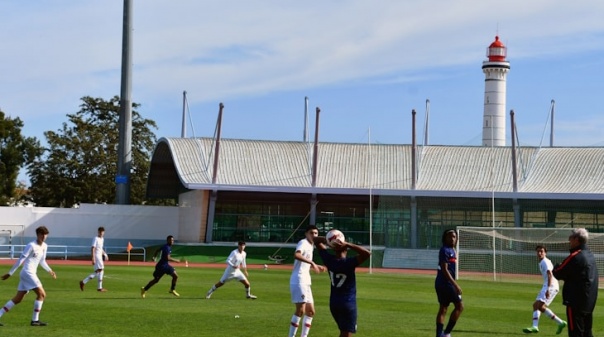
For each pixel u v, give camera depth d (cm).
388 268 7875
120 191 9162
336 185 8700
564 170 8675
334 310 1591
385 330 2330
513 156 8375
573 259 1716
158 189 10488
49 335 2061
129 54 9219
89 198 10838
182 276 4934
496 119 11900
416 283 4847
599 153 8844
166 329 2225
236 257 3275
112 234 8762
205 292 3625
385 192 8506
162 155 9631
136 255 8006
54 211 8525
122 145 9206
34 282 2252
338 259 1592
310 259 2027
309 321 2019
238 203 8762
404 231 8531
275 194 8775
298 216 8825
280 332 2197
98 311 2658
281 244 8656
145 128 11662
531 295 4000
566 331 2445
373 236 8631
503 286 4781
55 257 8356
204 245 8394
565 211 8356
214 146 9006
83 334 2091
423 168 8906
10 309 2466
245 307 2911
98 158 10862
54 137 10812
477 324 2578
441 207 8512
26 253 2247
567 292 1727
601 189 8288
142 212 8931
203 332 2175
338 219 8812
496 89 11906
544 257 2388
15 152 10531
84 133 10931
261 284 4347
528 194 8319
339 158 9038
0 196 10456
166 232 9062
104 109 11381
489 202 8456
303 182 8719
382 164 8969
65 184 10700
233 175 8712
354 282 1594
